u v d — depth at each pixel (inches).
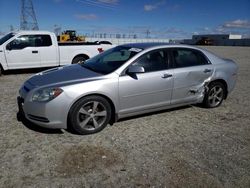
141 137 163.6
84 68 190.5
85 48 427.8
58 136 161.0
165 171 125.8
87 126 164.6
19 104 169.5
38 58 390.6
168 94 191.8
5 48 367.2
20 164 128.5
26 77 368.2
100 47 443.2
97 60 204.7
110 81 164.4
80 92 154.3
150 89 180.7
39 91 153.6
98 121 168.2
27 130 168.9
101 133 167.5
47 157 135.6
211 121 197.0
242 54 1063.6
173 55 195.9
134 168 127.6
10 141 153.0
